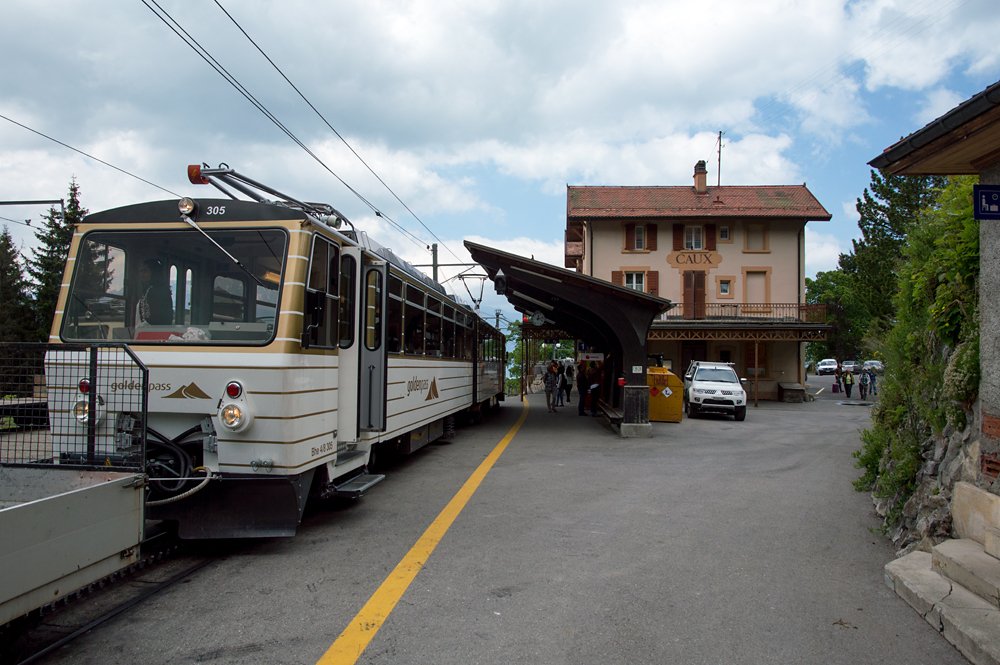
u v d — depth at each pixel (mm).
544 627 4445
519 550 6254
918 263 7957
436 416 12359
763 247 34625
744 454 13086
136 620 4504
